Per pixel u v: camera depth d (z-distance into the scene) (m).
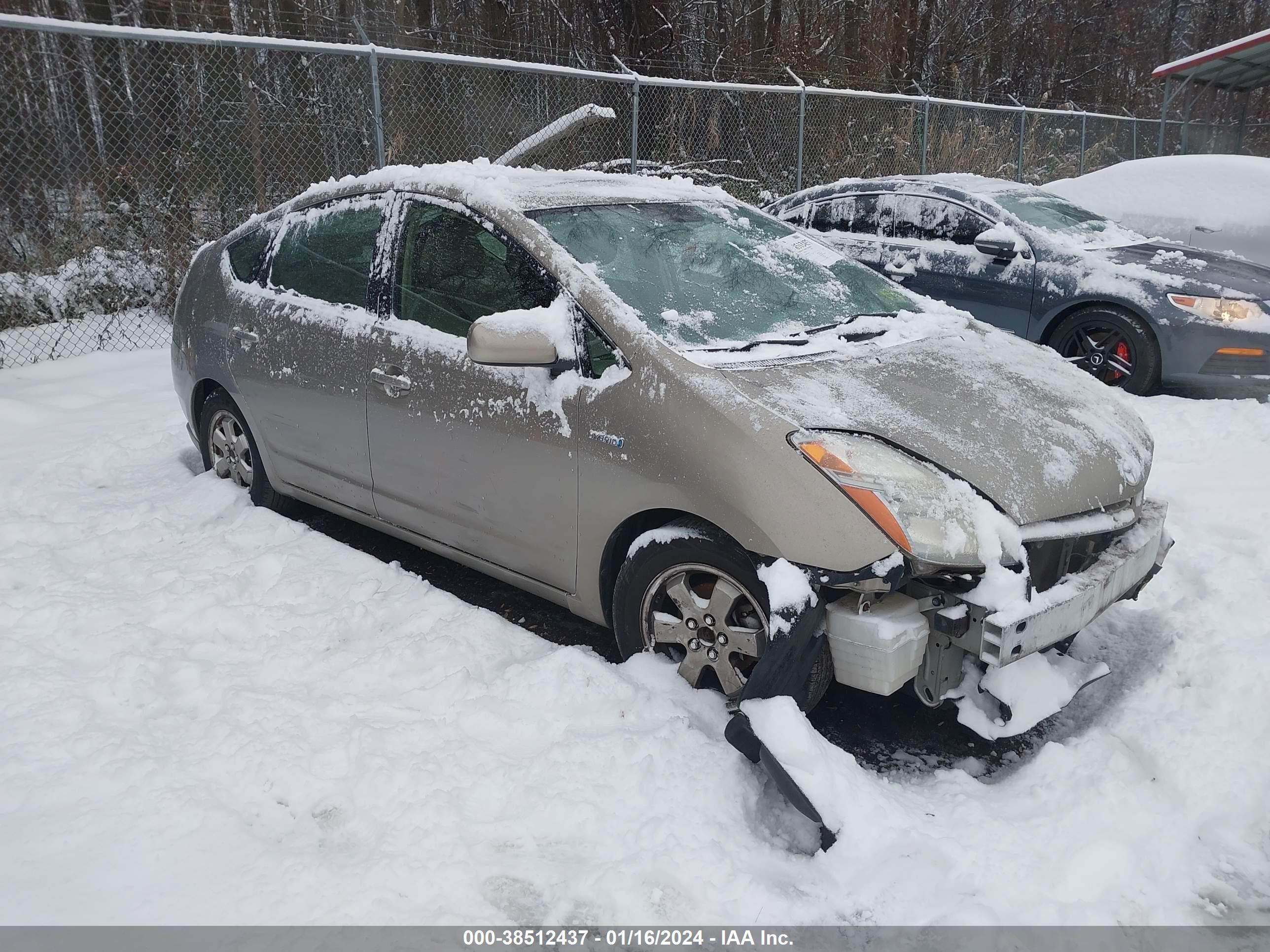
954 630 2.58
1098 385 3.51
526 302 3.27
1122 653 3.39
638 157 11.70
